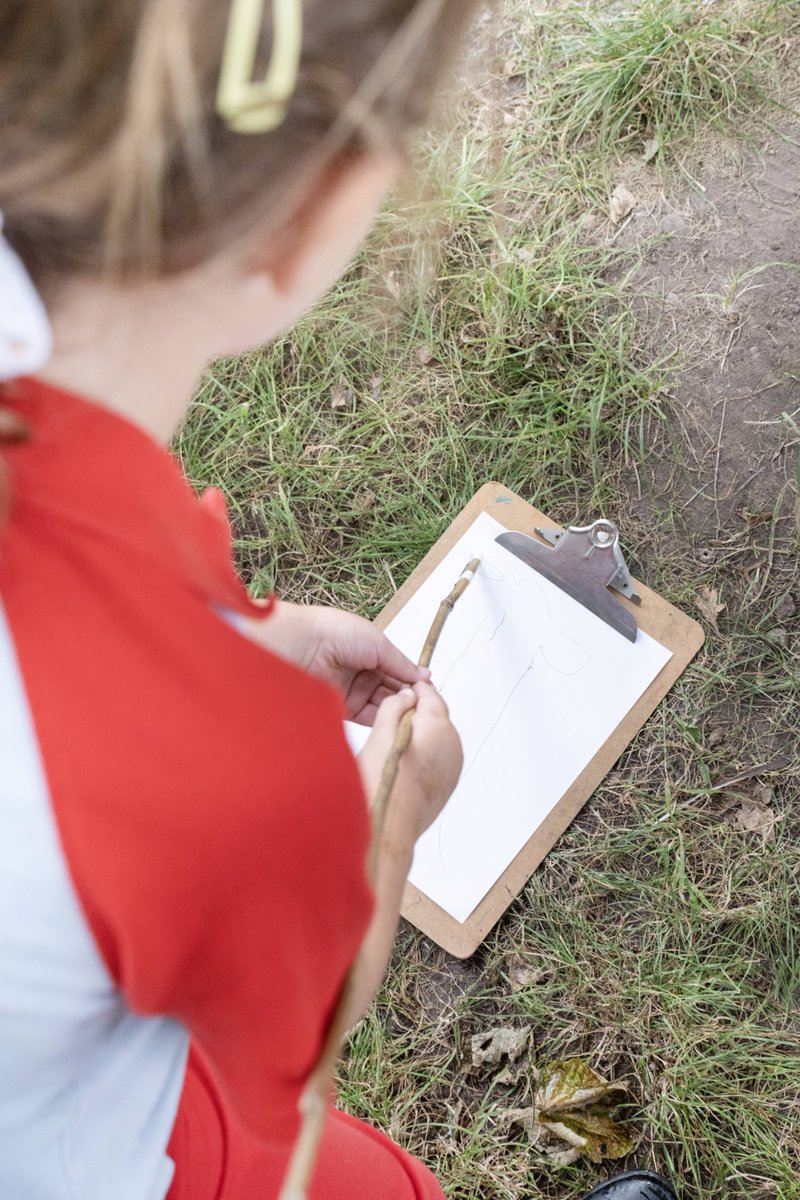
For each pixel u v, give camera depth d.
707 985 1.50
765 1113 1.45
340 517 1.71
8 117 0.34
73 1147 0.60
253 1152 0.90
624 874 1.54
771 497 1.64
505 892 1.52
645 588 1.59
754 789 1.55
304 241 0.45
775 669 1.58
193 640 0.42
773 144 1.77
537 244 1.76
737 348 1.70
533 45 1.83
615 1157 1.46
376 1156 1.03
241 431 1.75
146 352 0.44
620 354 1.70
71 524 0.40
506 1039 1.50
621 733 1.55
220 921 0.46
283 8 0.34
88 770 0.41
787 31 1.78
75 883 0.43
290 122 0.38
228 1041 0.56
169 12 0.33
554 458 1.68
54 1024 0.48
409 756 0.78
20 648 0.40
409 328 1.74
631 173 1.79
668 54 1.77
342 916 0.52
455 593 1.31
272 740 0.43
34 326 0.37
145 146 0.34
